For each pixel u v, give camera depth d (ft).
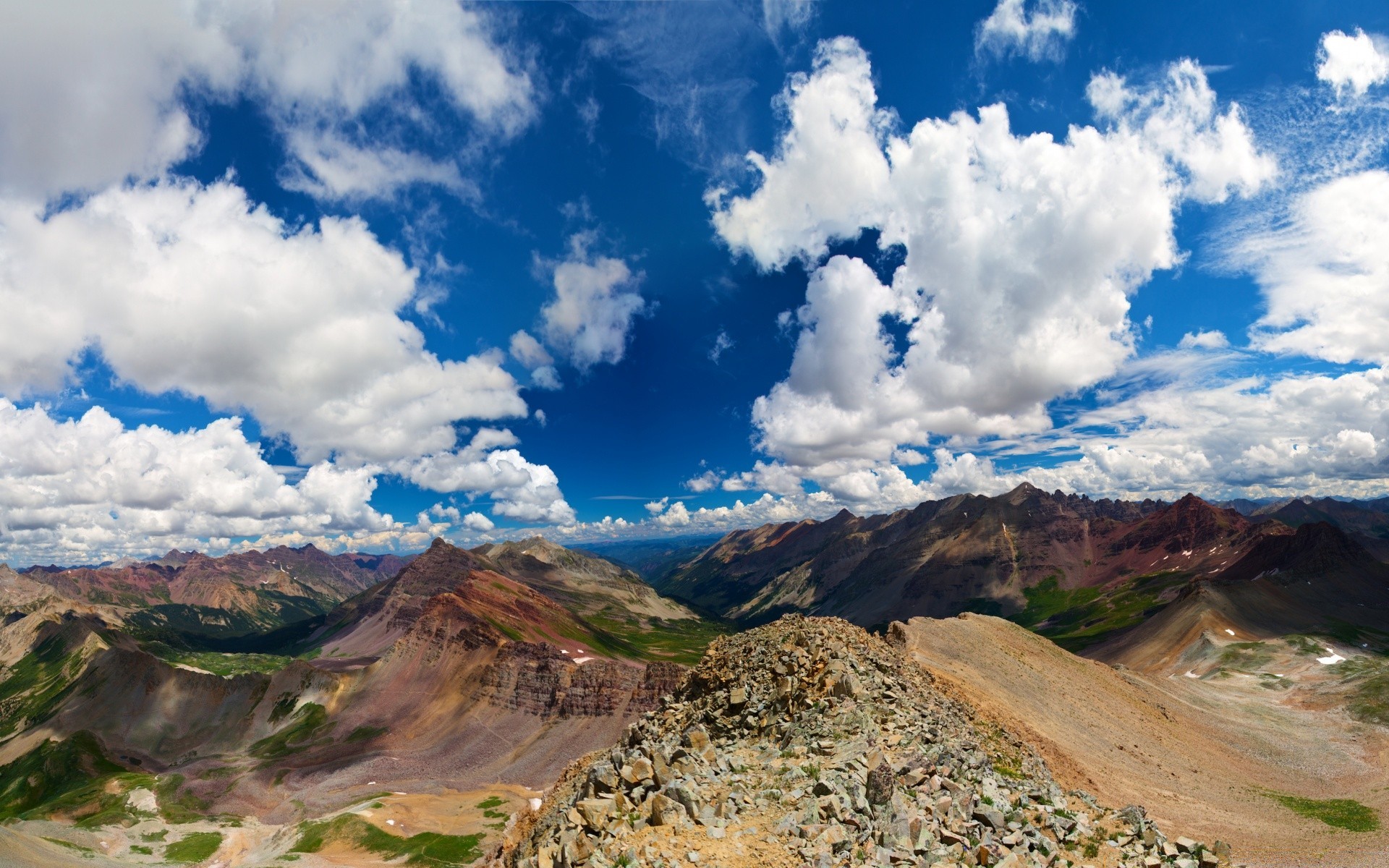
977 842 67.00
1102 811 84.23
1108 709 346.74
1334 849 222.07
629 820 71.56
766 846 65.67
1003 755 120.47
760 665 138.82
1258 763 365.61
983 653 335.26
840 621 179.52
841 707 108.06
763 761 94.27
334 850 499.51
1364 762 377.71
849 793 74.90
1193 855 70.54
